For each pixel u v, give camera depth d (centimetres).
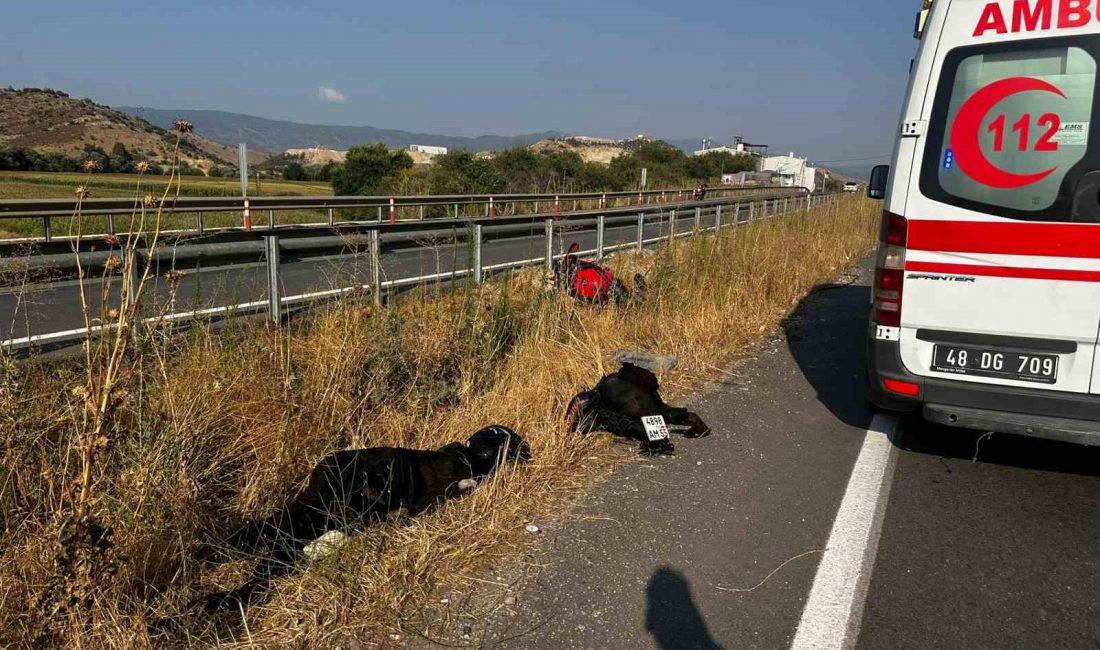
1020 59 401
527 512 375
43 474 289
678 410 505
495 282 763
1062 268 398
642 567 329
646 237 1483
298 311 590
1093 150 388
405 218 2595
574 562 330
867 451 489
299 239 859
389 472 354
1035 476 454
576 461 441
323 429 410
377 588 291
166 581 291
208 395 393
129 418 338
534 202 2852
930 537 369
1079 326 398
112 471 307
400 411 470
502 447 409
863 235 2130
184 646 260
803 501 406
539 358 562
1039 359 411
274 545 312
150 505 294
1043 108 397
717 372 670
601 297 778
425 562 312
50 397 365
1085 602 312
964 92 415
